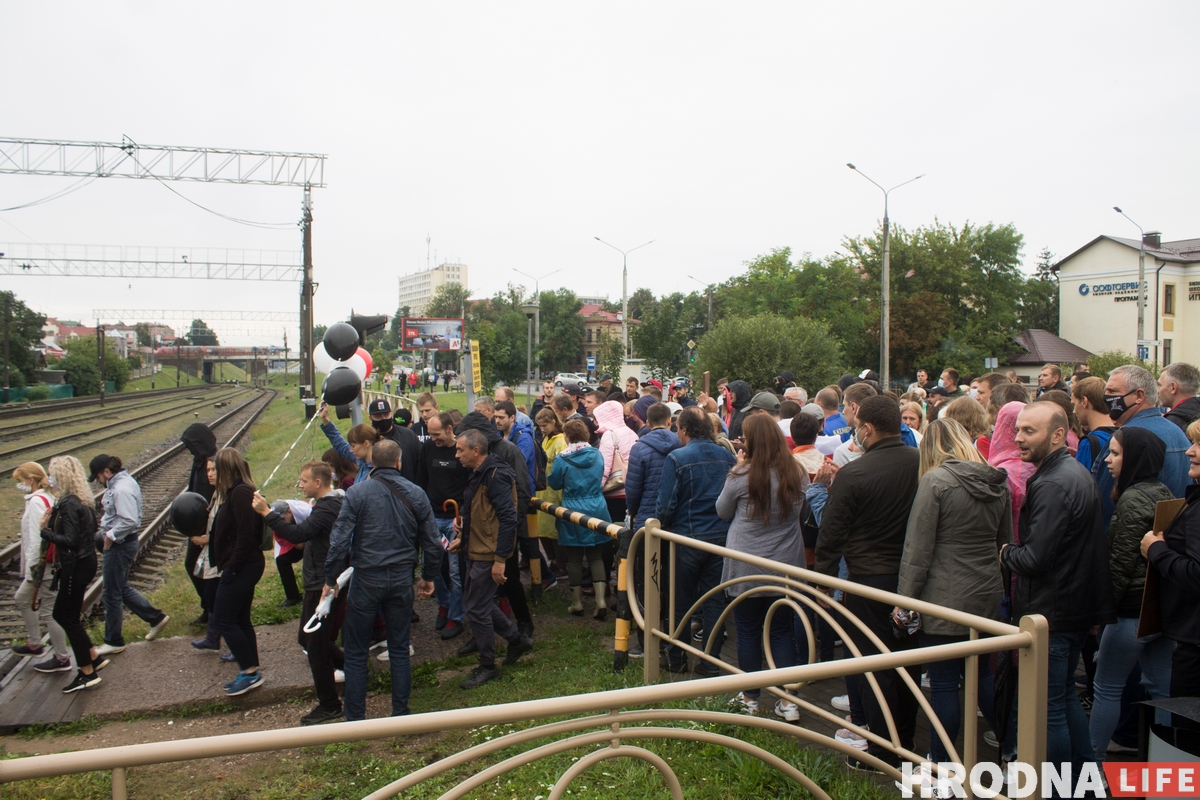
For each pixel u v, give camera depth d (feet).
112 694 17.70
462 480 21.62
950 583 11.47
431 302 441.27
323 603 15.62
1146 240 157.79
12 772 5.94
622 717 7.93
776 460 14.92
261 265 147.95
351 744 14.97
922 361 156.04
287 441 88.02
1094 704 12.47
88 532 18.35
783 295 161.38
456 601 21.02
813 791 9.15
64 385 198.90
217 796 13.28
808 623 12.55
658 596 16.24
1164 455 13.83
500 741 7.27
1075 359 152.66
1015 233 178.40
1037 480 11.32
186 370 409.49
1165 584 11.29
